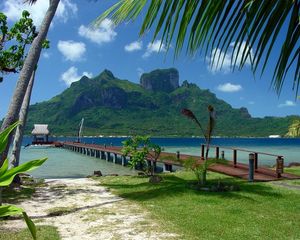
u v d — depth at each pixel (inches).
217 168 799.7
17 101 474.0
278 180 653.3
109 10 88.8
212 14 86.4
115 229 352.2
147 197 510.3
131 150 792.9
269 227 353.7
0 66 621.3
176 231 340.5
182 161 632.4
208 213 407.8
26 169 68.7
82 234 338.0
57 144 3051.2
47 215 416.8
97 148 1823.3
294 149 2878.9
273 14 84.3
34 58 489.4
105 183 676.1
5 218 390.9
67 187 628.4
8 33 622.5
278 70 87.0
